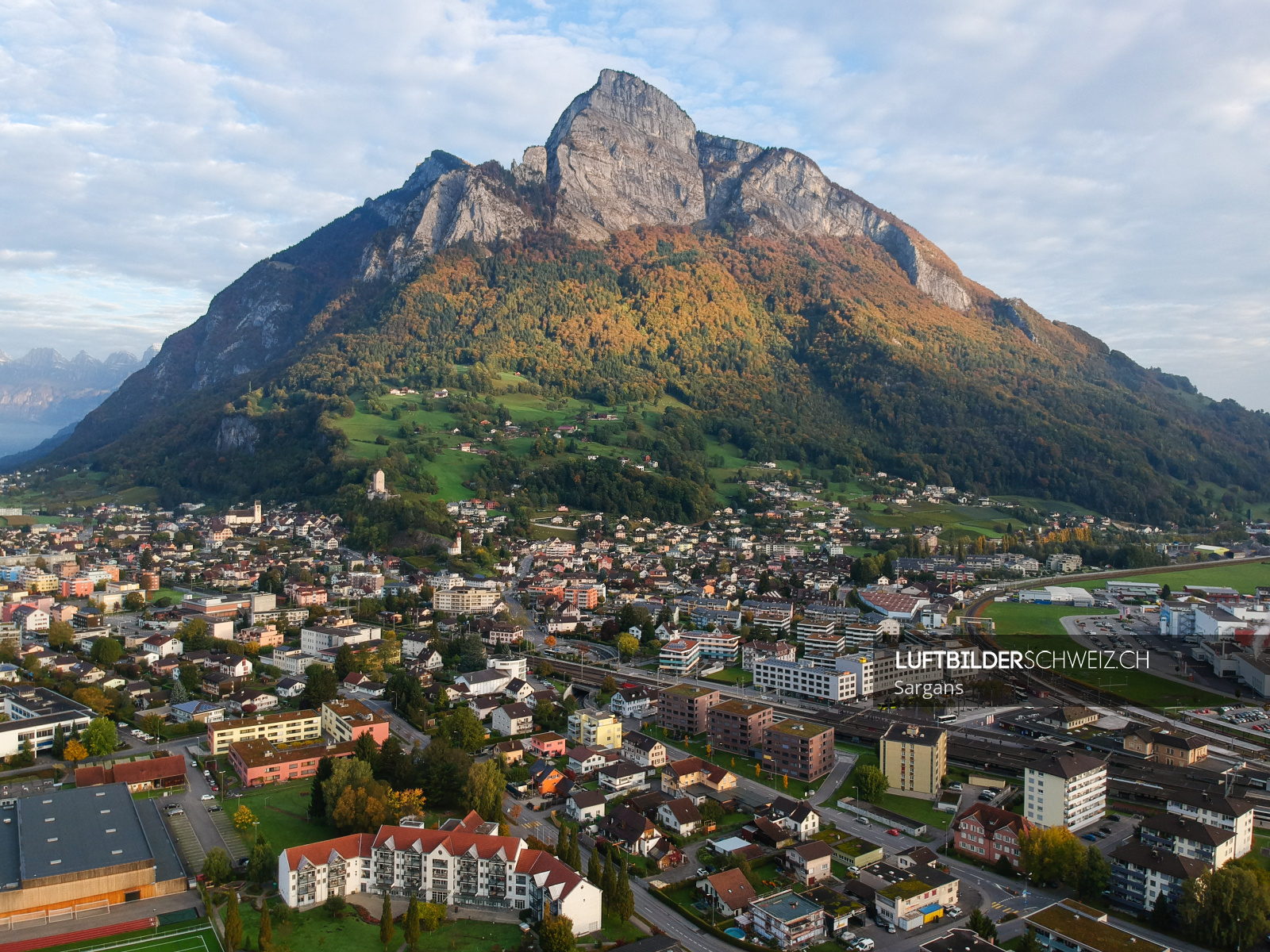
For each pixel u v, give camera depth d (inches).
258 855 7347.4
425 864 7175.2
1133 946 6254.9
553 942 6259.8
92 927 6643.7
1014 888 7583.7
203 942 6451.8
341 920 6776.6
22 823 7534.5
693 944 6643.7
